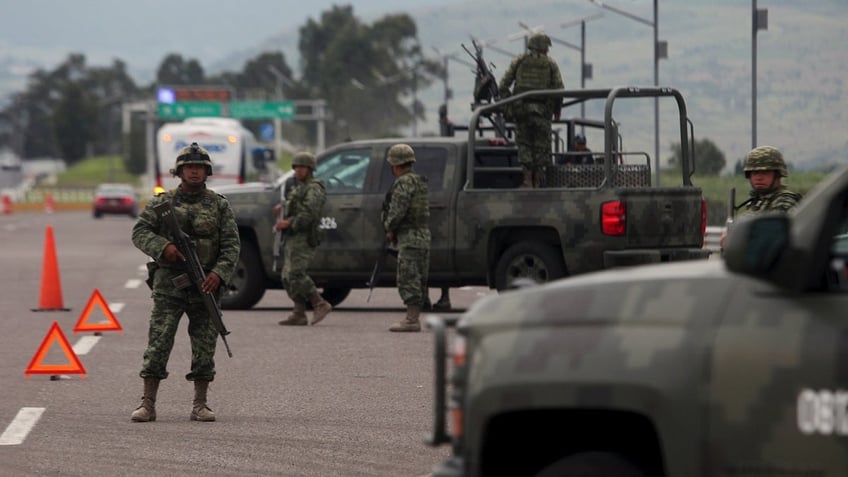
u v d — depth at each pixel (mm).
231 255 32312
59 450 28812
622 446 16062
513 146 56188
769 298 14156
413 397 36000
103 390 37344
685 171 54125
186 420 32625
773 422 13836
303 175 52812
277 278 58781
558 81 54812
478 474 15438
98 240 137000
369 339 48906
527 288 15766
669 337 14430
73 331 51719
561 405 14797
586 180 53938
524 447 16453
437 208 53750
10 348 46438
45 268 60500
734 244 14117
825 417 13617
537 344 15109
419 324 51188
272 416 33219
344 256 56125
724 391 14055
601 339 14773
